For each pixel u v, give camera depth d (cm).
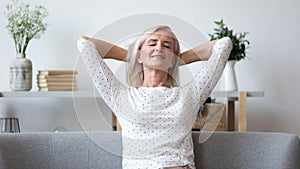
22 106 321
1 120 306
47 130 321
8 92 281
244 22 320
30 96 281
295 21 321
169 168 184
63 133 205
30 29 297
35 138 202
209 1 320
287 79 320
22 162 198
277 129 321
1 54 320
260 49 320
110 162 202
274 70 320
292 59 321
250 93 278
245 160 203
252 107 322
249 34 320
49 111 321
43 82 285
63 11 320
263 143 203
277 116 321
